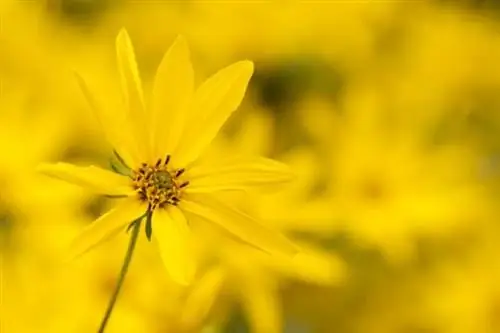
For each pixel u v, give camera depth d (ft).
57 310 1.71
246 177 1.53
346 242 1.76
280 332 1.72
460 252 1.79
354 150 1.80
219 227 1.52
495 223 1.80
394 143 1.81
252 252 1.71
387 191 1.79
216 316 1.72
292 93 1.82
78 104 1.78
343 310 1.76
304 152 1.77
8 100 1.77
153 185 1.52
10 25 1.82
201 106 1.54
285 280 1.74
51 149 1.76
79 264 1.72
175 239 1.51
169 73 1.53
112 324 1.70
